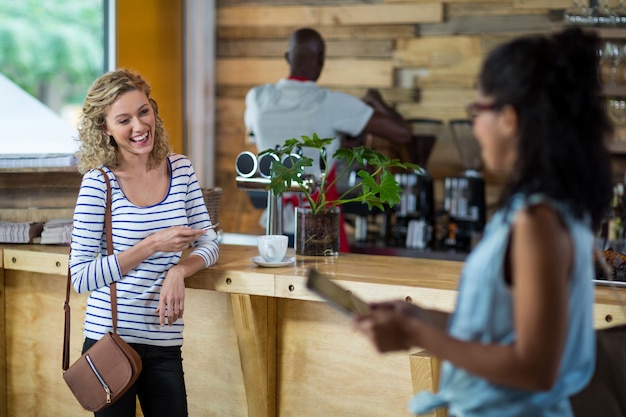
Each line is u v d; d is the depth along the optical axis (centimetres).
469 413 163
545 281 147
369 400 299
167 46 596
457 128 557
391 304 177
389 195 319
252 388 312
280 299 314
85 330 283
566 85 154
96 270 271
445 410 261
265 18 604
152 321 279
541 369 147
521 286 148
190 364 334
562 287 148
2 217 381
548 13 534
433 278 286
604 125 159
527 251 148
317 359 308
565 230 151
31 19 730
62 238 354
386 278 285
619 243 468
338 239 335
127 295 278
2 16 730
